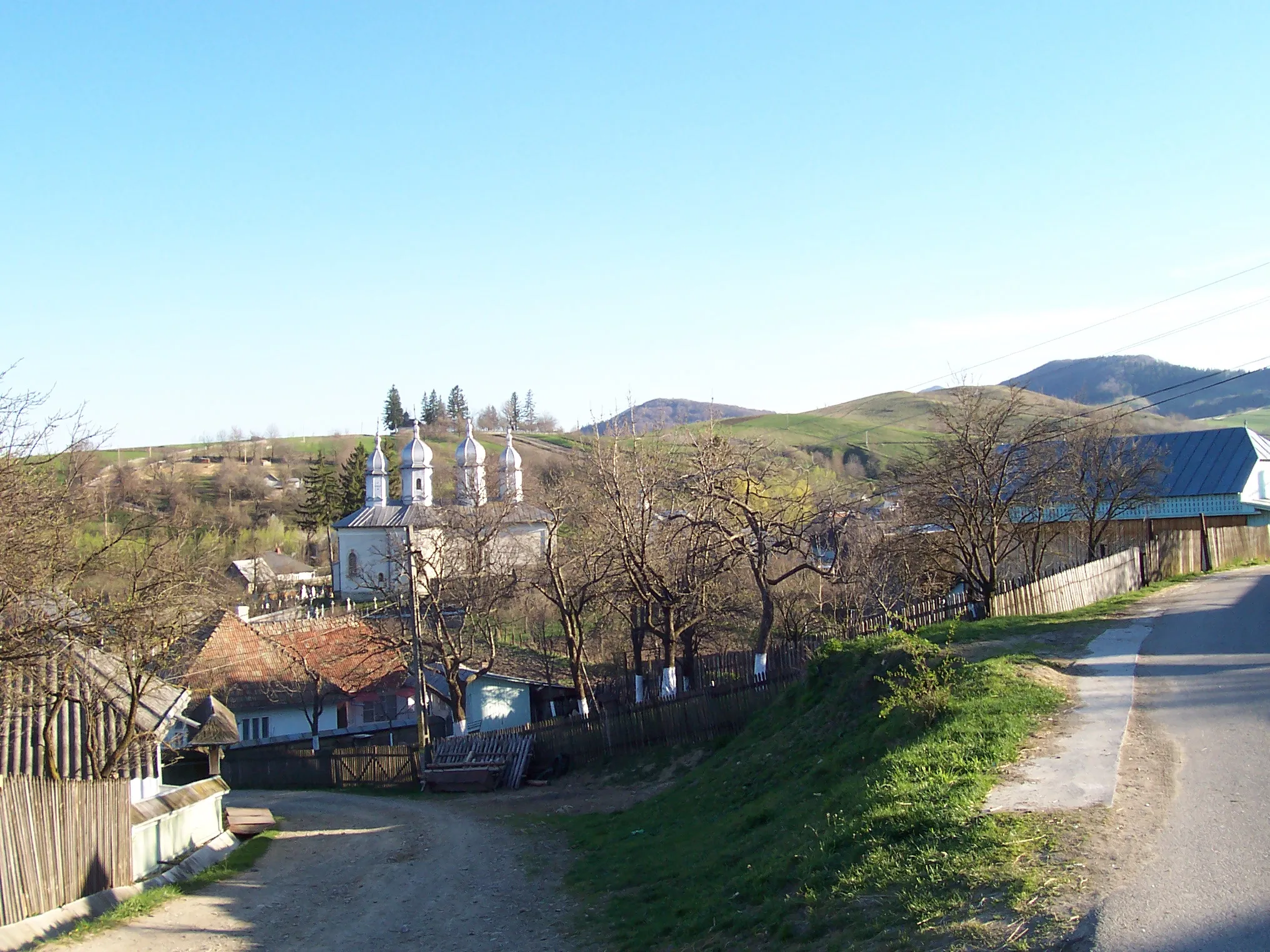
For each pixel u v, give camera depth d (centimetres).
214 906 1616
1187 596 2691
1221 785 930
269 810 2997
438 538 4291
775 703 2127
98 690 1986
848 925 805
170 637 2005
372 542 7056
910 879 833
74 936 1320
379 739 4322
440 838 2261
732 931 950
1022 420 3288
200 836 2120
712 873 1261
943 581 3278
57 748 2084
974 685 1451
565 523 3825
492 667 4559
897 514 3378
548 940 1273
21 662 1602
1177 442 4978
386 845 2236
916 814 959
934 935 709
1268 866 721
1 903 1270
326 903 1656
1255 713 1215
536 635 5450
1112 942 631
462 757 3269
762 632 2789
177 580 1939
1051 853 800
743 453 3048
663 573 3117
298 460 13250
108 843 1572
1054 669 1598
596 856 1781
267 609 6956
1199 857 752
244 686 4303
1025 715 1277
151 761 2273
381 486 7462
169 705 2383
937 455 2841
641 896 1351
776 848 1158
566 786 2878
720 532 2823
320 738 4269
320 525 9812
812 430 10138
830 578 2920
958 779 1039
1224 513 4550
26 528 1614
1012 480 2994
